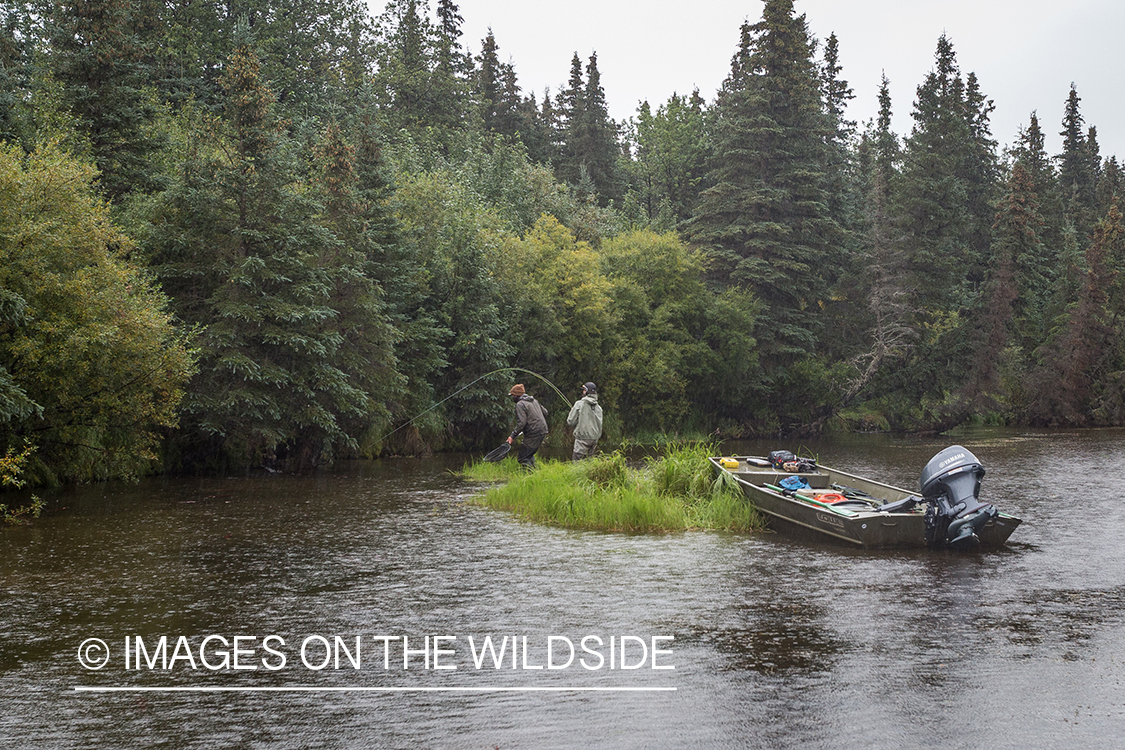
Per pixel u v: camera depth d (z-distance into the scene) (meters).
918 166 48.84
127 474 18.25
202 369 18.83
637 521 12.28
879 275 46.22
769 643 6.75
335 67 49.28
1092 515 13.79
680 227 54.06
